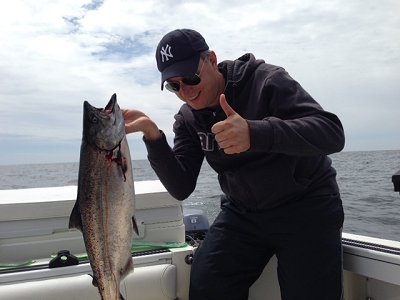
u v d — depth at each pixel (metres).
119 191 1.92
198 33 2.35
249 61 2.45
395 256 2.17
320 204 2.36
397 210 7.18
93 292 2.18
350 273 2.53
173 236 2.79
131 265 1.97
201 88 2.32
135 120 2.25
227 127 1.79
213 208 6.75
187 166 2.78
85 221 1.93
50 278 2.19
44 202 2.47
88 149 1.93
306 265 2.28
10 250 2.40
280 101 2.22
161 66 2.31
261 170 2.35
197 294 2.49
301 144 1.92
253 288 2.81
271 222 2.41
